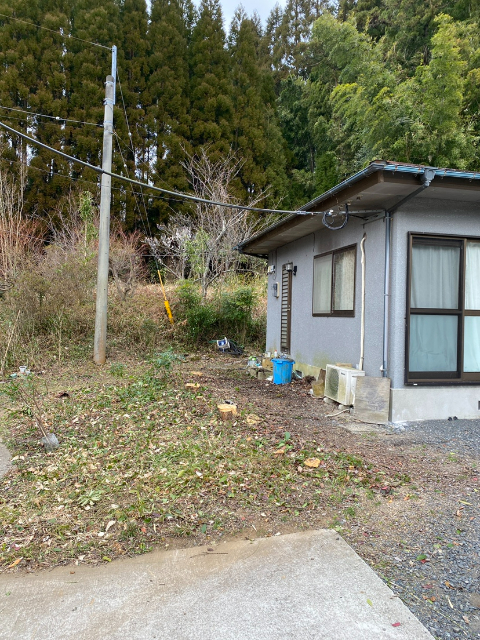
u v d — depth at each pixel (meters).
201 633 2.06
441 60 9.92
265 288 14.42
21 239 11.00
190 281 13.07
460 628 2.07
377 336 5.87
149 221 17.09
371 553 2.68
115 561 2.65
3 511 3.27
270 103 21.03
